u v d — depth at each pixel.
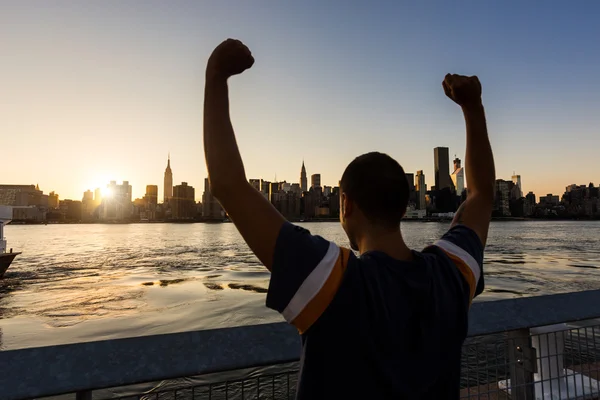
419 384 0.83
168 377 1.21
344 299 0.82
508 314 1.72
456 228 1.14
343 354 0.80
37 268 53.72
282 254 0.85
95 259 67.81
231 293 32.44
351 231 1.03
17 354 1.12
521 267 48.53
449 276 0.97
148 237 164.38
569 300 1.88
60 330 20.98
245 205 0.88
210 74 0.98
